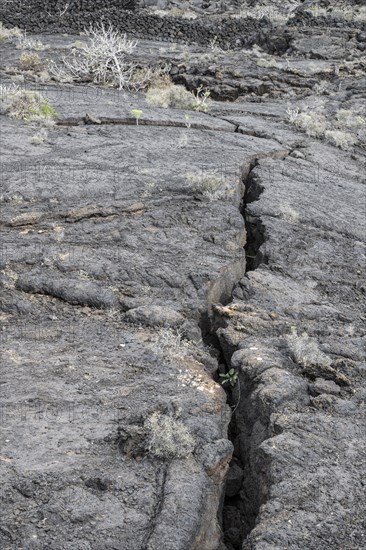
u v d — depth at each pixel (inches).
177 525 180.1
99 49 744.3
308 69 782.5
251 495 214.2
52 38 906.1
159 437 202.4
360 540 181.0
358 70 783.7
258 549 177.0
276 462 205.5
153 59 801.6
